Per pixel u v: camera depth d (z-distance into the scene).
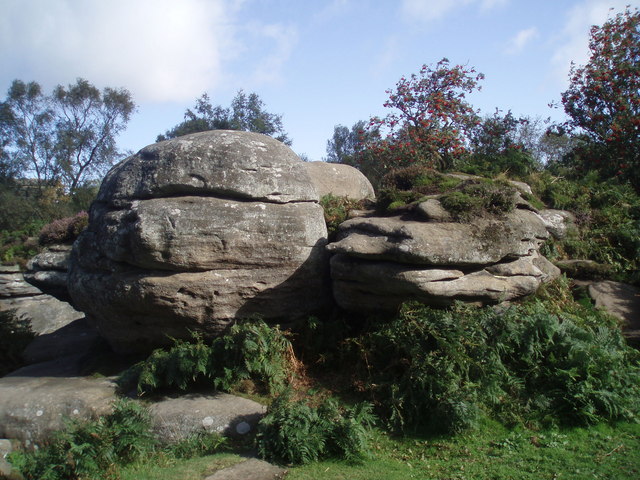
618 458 5.19
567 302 7.79
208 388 7.29
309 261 7.91
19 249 19.45
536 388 6.32
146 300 7.43
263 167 7.86
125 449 5.93
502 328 6.52
